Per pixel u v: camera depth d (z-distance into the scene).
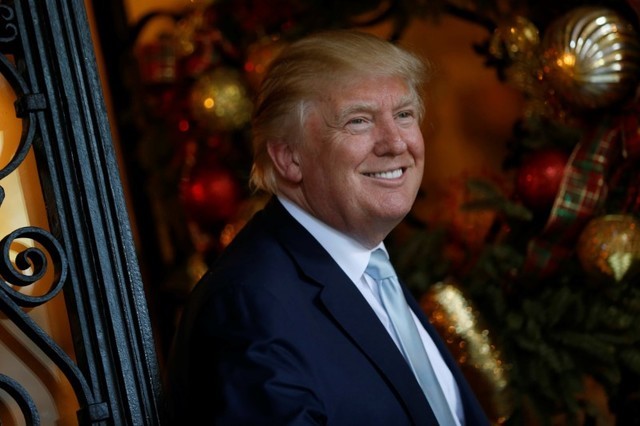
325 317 3.61
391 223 3.78
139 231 7.94
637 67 5.43
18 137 3.26
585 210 5.84
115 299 3.20
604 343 5.75
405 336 3.84
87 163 3.22
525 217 6.09
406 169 3.79
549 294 5.95
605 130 5.79
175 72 7.27
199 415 3.57
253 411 3.25
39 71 3.21
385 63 3.73
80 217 3.21
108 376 3.17
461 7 7.17
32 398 3.17
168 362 3.80
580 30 5.38
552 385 5.80
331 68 3.70
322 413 3.33
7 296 3.04
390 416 3.52
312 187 3.77
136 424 3.16
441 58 7.97
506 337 5.90
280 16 7.01
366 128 3.71
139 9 8.26
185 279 7.52
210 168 7.09
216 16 7.18
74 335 3.21
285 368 3.34
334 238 3.80
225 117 6.66
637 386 6.14
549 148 6.24
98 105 3.25
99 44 7.88
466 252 6.51
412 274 6.34
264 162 3.91
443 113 7.95
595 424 6.47
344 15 6.86
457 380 4.21
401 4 7.04
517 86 6.00
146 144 7.48
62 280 3.14
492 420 5.62
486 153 7.87
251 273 3.58
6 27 3.20
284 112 3.77
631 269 5.54
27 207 3.24
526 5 6.45
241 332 3.41
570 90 5.49
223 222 7.17
